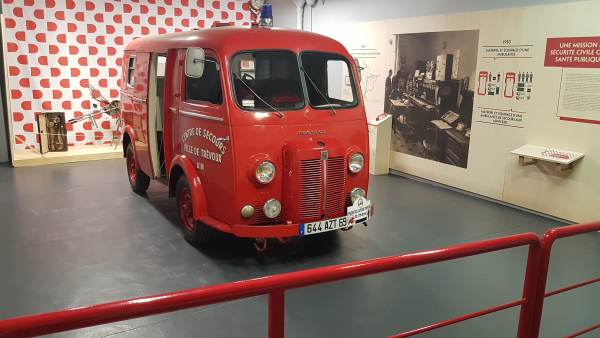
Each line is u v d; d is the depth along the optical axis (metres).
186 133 4.18
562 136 4.97
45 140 7.50
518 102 5.36
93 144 8.39
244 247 4.24
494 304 3.27
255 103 3.65
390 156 7.33
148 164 5.03
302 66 3.90
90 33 8.00
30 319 1.15
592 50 4.59
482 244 1.78
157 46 4.73
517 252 4.24
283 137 3.68
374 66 7.37
